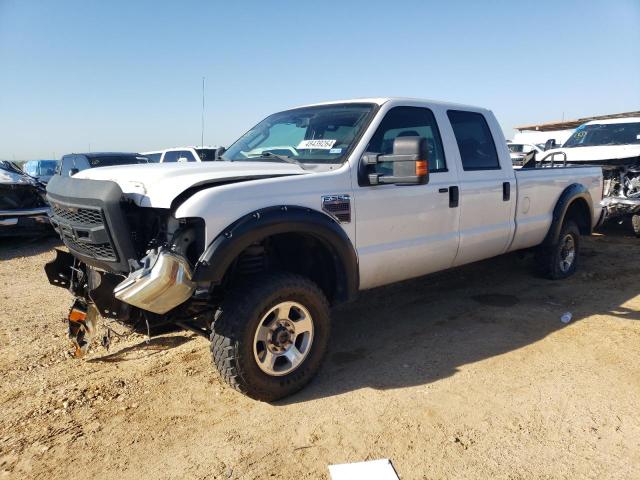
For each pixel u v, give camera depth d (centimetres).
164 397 356
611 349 418
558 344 431
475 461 279
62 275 421
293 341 350
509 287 605
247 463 282
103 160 1339
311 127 441
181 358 420
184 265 304
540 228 575
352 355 422
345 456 286
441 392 354
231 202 319
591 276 646
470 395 349
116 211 318
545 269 620
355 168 387
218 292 351
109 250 335
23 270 769
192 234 315
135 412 337
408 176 357
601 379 368
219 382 377
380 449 291
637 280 628
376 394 354
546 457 282
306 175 362
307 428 314
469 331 466
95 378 387
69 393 364
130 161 1392
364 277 399
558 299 556
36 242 1016
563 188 607
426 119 458
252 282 334
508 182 521
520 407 332
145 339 461
